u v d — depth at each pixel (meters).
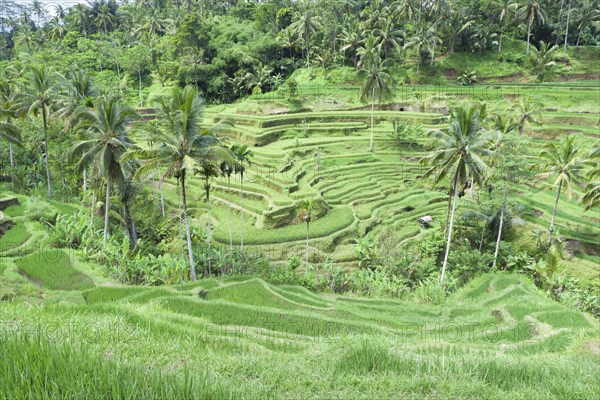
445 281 35.25
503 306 26.36
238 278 30.34
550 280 36.03
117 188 39.78
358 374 9.07
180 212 47.53
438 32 89.81
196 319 19.12
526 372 9.52
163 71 91.12
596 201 38.97
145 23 106.06
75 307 14.50
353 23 90.38
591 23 86.12
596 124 65.94
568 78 81.62
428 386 8.25
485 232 45.69
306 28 89.38
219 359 9.11
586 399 7.75
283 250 41.41
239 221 47.50
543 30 91.19
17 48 99.94
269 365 9.14
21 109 46.50
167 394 5.43
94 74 86.19
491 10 92.06
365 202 51.97
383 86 65.06
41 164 52.22
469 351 12.90
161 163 28.80
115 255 32.16
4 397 4.89
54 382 5.12
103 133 33.69
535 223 46.03
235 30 99.81
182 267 31.70
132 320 13.56
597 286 37.78
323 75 88.12
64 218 36.94
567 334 17.55
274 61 94.19
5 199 41.09
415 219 49.47
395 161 63.66
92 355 6.00
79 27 112.88
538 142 64.12
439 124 70.69
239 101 89.00
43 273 28.64
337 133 70.88
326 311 25.73
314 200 48.09
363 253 39.91
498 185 43.34
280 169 56.44
